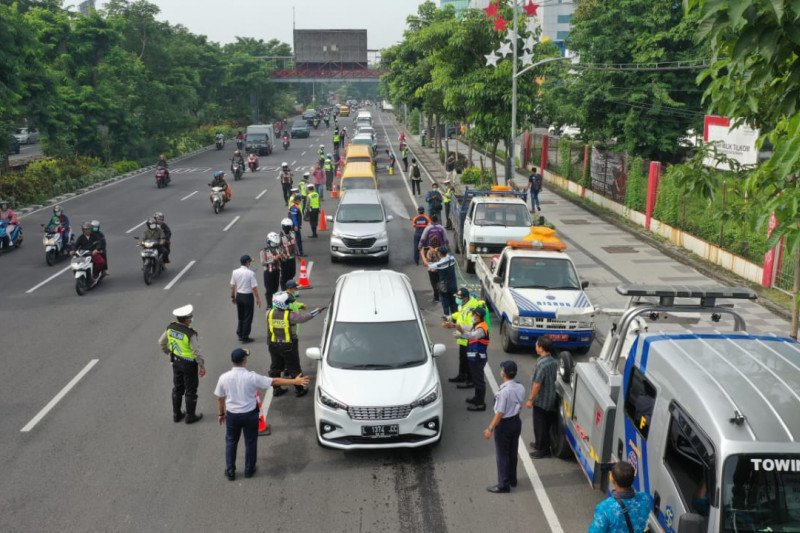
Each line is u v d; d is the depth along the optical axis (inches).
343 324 402.3
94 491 327.0
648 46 1144.8
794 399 223.9
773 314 591.2
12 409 418.0
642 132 1163.3
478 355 407.8
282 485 333.1
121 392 443.2
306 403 431.2
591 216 1085.1
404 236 966.4
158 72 2481.5
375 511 310.2
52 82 1424.7
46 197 1290.6
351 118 4662.9
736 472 205.8
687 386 235.1
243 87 3814.0
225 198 1151.0
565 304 496.7
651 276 717.9
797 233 216.5
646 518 219.0
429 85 1550.2
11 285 709.3
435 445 374.3
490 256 651.5
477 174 1416.1
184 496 322.7
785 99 235.1
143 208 1190.3
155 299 653.9
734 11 166.7
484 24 1059.3
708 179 334.3
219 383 330.6
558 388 365.7
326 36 4072.3
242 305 527.2
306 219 1015.0
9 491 327.0
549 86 1248.8
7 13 1167.6
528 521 302.5
